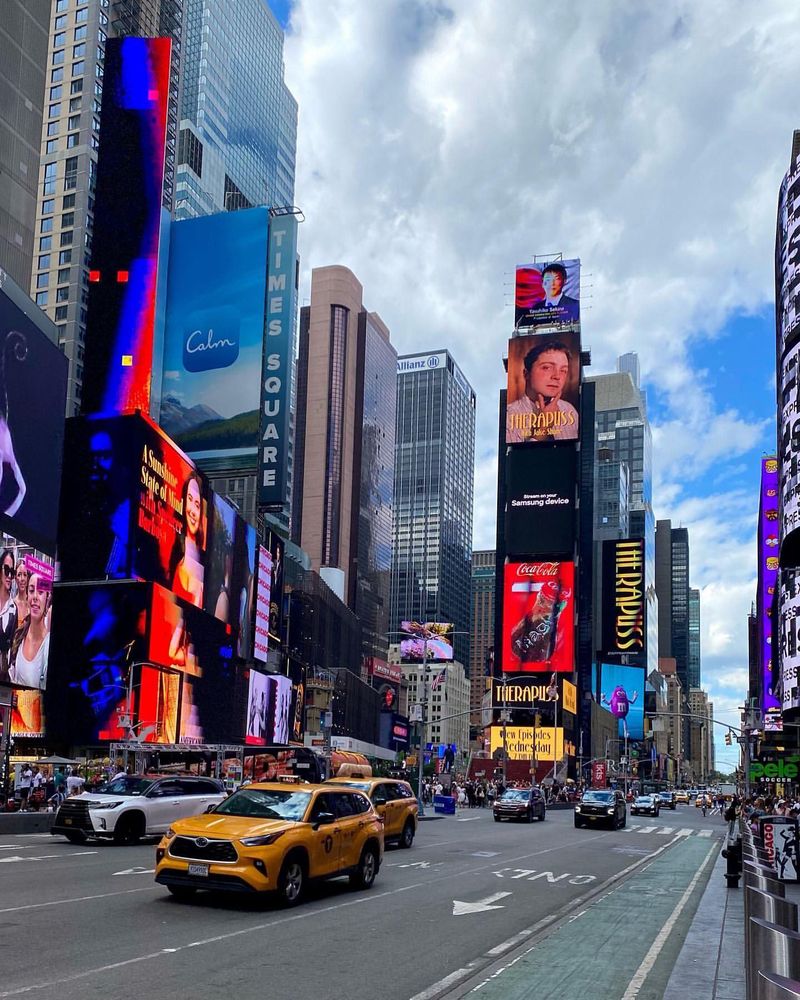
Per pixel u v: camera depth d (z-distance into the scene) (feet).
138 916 43.86
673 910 54.34
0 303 168.25
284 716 370.32
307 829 50.01
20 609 178.91
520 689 510.17
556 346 557.74
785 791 372.38
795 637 265.95
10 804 117.50
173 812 84.58
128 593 239.30
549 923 48.14
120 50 363.97
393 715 603.67
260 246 362.74
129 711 208.03
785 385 253.24
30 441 179.32
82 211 441.68
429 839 106.93
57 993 28.99
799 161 256.93
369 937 41.29
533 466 546.67
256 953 36.50
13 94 315.99
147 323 340.59
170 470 262.88
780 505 257.34
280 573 411.34
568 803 314.76
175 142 458.91
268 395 373.61
